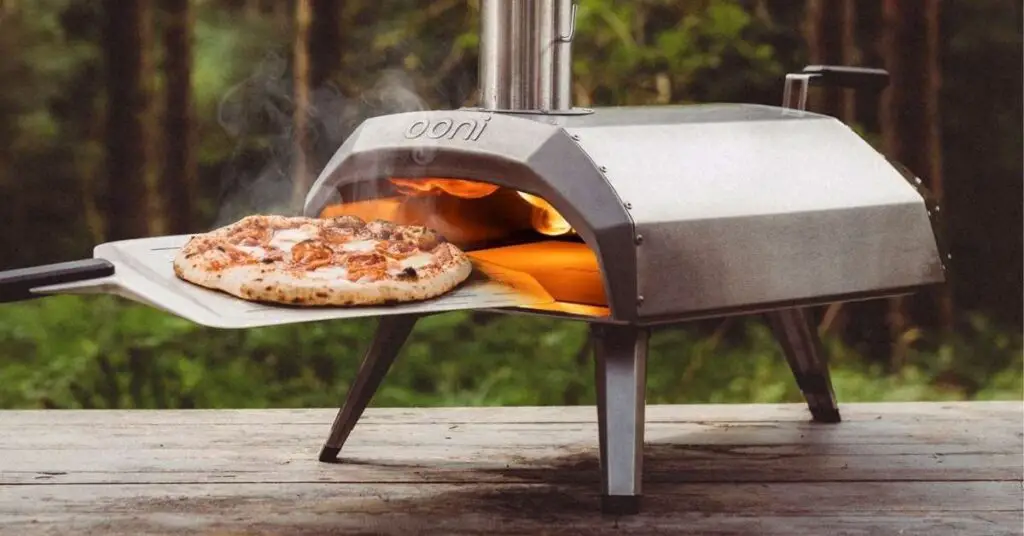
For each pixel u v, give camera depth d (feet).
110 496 7.63
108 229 16.46
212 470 7.99
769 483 7.83
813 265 7.50
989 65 17.62
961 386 14.64
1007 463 8.13
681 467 8.07
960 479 7.89
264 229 7.52
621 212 7.02
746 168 7.48
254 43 18.30
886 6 15.85
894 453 8.30
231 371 13.24
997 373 14.90
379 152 7.68
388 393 13.17
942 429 8.75
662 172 7.23
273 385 13.14
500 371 13.65
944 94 17.58
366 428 8.75
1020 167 17.35
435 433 8.66
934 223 8.00
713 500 7.59
